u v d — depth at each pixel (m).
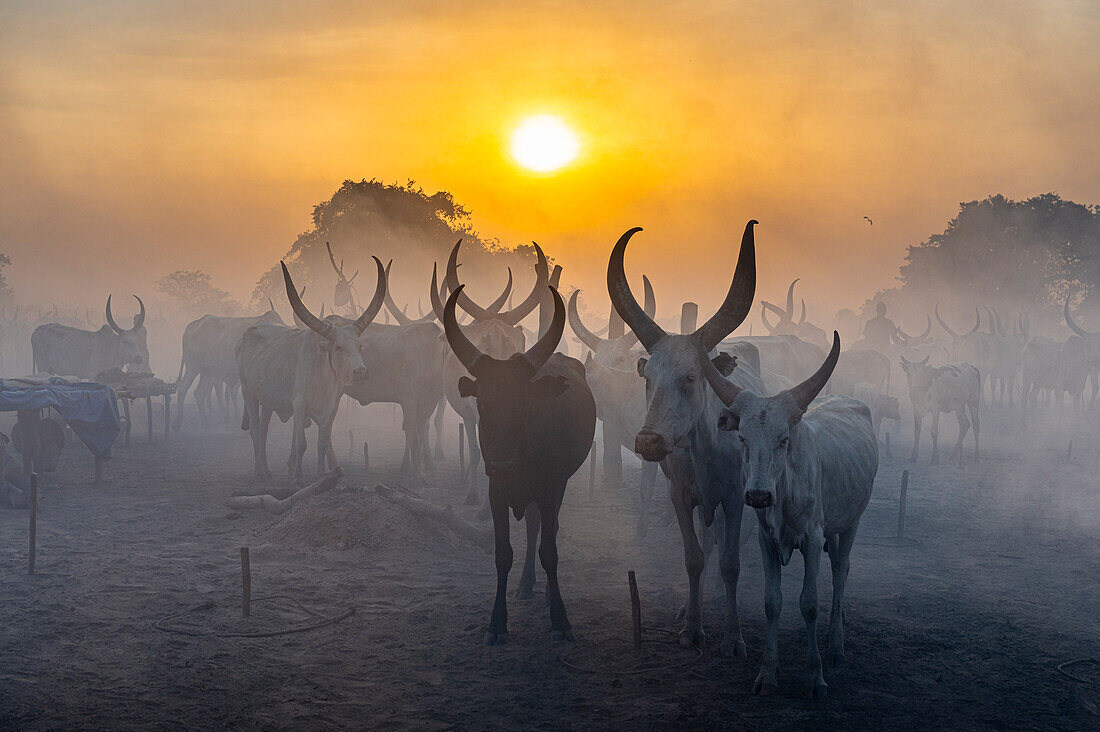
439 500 13.56
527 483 7.54
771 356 16.58
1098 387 35.50
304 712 6.05
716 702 6.25
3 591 8.52
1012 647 7.50
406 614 8.11
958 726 5.93
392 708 6.14
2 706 6.04
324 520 10.49
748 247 6.96
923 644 7.55
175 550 10.20
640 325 7.12
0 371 45.53
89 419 14.32
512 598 8.63
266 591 8.62
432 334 15.41
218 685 6.47
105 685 6.44
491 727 5.85
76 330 25.70
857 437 7.36
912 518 13.07
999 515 13.34
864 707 6.21
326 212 63.50
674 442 6.72
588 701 6.27
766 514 6.21
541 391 7.30
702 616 7.93
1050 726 5.96
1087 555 10.89
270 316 23.39
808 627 6.41
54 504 12.84
